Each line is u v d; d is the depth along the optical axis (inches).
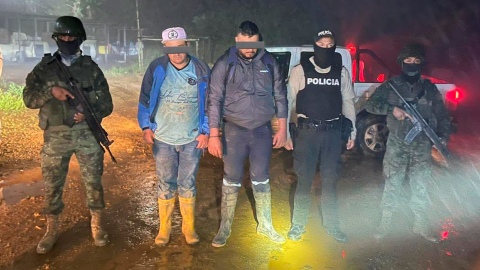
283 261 142.9
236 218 176.4
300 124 151.7
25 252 143.2
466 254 151.5
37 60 1163.3
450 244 158.6
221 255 145.9
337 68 149.5
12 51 1135.6
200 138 142.9
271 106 143.7
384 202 162.1
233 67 138.3
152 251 147.3
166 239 151.6
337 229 159.8
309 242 157.1
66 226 163.0
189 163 147.5
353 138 157.6
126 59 1245.7
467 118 427.2
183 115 141.6
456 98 267.6
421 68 154.5
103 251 146.0
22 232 156.4
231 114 142.6
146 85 141.7
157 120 142.8
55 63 132.8
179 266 138.3
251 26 135.5
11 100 384.2
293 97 151.9
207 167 243.4
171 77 138.9
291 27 933.8
